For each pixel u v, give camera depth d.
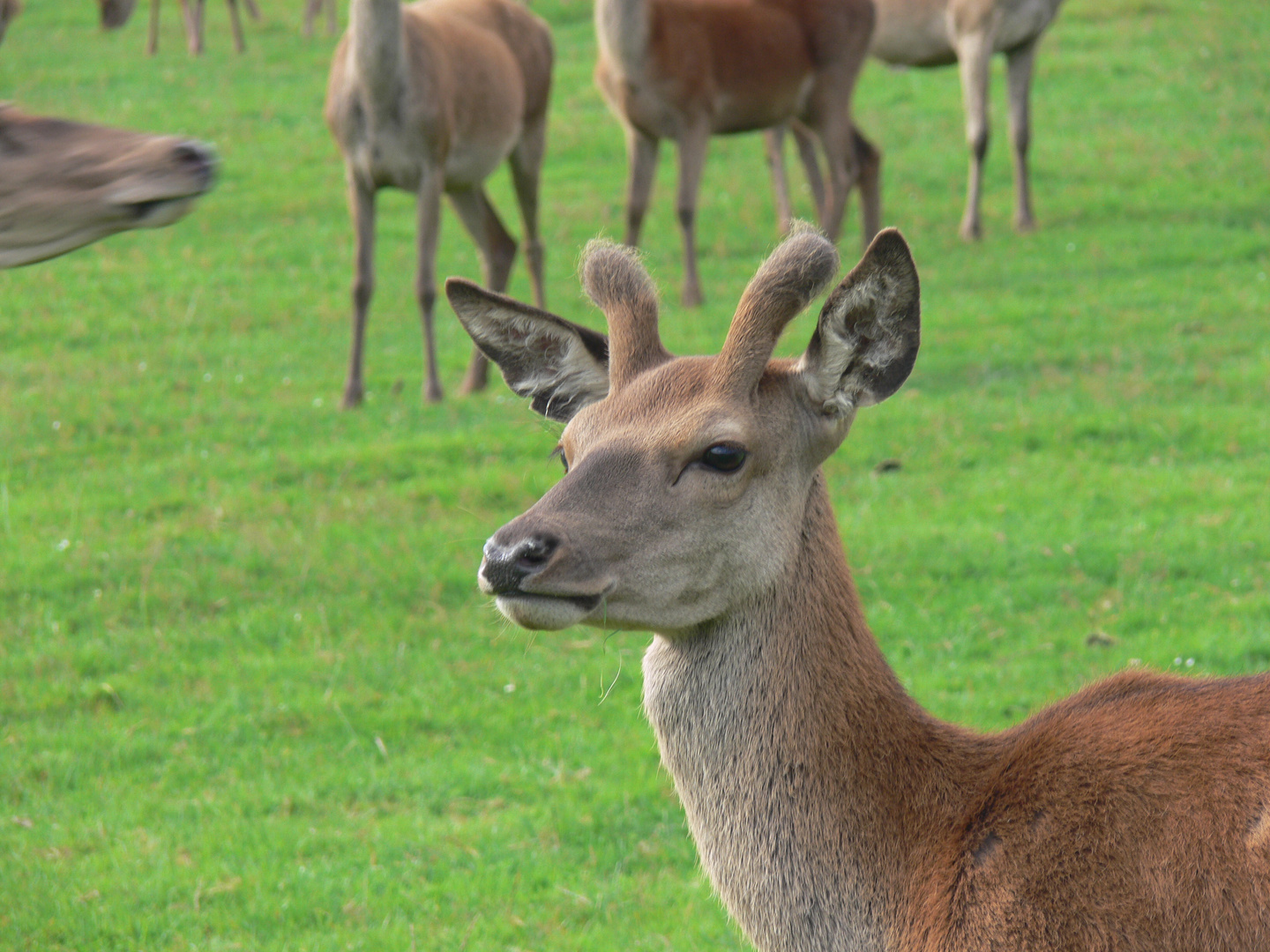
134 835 12.53
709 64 29.56
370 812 12.96
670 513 7.70
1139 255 30.70
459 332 28.97
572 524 7.57
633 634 16.45
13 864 12.09
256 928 11.18
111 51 53.06
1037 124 41.34
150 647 16.22
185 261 33.50
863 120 43.06
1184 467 20.16
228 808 13.00
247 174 39.50
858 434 21.98
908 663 15.07
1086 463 20.47
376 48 23.77
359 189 24.78
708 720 8.02
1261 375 23.38
